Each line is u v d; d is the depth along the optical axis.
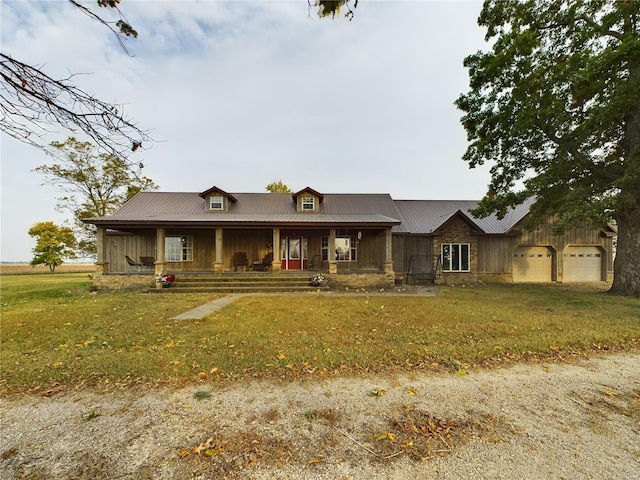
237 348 4.34
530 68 9.52
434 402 2.85
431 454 2.12
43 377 3.33
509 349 4.34
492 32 10.45
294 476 1.91
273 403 2.80
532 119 9.10
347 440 2.27
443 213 17.27
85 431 2.38
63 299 9.19
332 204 16.78
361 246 15.48
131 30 2.42
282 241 15.26
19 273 25.78
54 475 1.91
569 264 15.73
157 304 8.16
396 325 5.79
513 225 15.41
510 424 2.50
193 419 2.54
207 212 15.19
